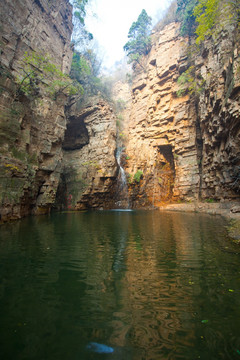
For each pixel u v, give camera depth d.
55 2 21.50
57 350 2.36
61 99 20.14
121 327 2.81
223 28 18.48
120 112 37.50
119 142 33.78
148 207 28.70
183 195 26.53
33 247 6.61
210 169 21.86
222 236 8.43
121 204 29.75
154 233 9.38
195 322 2.92
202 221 13.30
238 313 3.13
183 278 4.42
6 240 7.37
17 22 16.19
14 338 2.55
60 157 19.47
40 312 3.13
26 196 14.19
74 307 3.29
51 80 19.30
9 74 12.63
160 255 6.02
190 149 26.91
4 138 11.67
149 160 31.00
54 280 4.28
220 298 3.58
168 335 2.65
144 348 2.42
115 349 2.38
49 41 20.34
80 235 8.74
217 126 18.95
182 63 28.06
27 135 14.12
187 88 27.12
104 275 4.58
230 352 2.35
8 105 12.21
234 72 14.64
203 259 5.60
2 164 11.10
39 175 16.97
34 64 17.64
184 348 2.42
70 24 24.56
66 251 6.30
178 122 28.34
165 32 31.91
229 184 18.53
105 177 26.23
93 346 2.43
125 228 10.78
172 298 3.59
